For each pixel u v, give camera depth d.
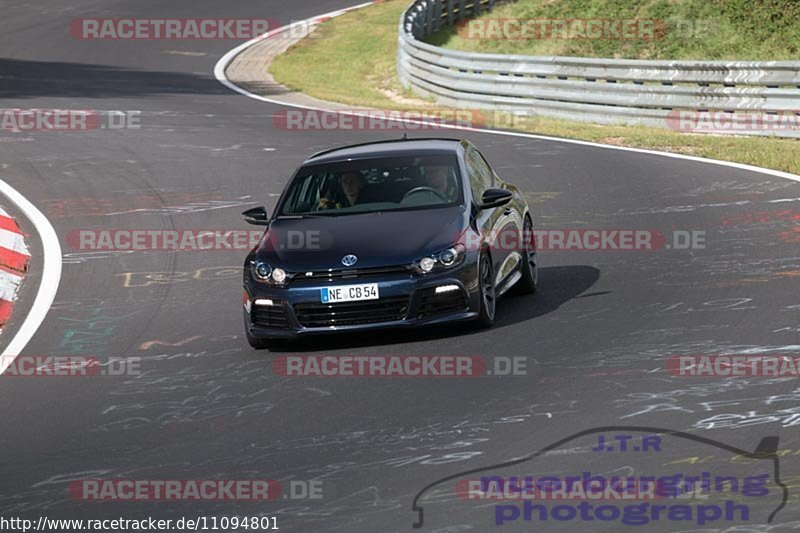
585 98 85.00
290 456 25.11
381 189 37.22
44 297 44.59
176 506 22.62
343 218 36.25
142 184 65.94
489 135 78.12
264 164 70.31
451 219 35.34
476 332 34.75
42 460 26.31
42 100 99.38
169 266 48.53
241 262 48.59
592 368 29.83
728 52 110.12
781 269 39.44
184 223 56.41
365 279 33.69
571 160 67.12
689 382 27.88
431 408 27.62
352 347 34.28
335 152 40.25
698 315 34.38
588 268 42.69
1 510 23.17
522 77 90.38
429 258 33.84
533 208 54.81
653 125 80.62
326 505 21.94
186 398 30.59
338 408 28.33
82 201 62.09
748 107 75.12
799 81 72.38
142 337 38.09
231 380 31.98
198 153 74.69
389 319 33.78
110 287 45.59
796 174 58.50
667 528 19.67
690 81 78.56
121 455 26.27
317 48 139.12
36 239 54.22
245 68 126.69
